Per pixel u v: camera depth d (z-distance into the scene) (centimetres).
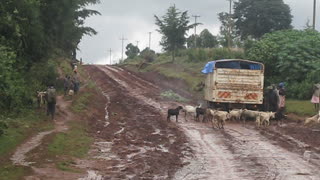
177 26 6600
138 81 5578
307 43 3472
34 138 1809
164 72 6116
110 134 2153
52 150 1620
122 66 8294
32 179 1210
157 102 3700
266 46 3566
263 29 7888
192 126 2473
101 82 5519
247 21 7981
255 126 2462
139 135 2155
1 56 1989
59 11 3142
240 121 2675
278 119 2631
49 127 2116
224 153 1728
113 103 3619
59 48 3634
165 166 1485
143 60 8631
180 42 6775
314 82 3212
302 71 3344
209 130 2325
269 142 1962
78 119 2480
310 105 2936
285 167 1474
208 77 2967
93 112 2927
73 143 1816
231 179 1309
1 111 2169
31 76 2909
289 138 2033
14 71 2338
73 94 3425
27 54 2862
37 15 2662
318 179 1308
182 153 1730
